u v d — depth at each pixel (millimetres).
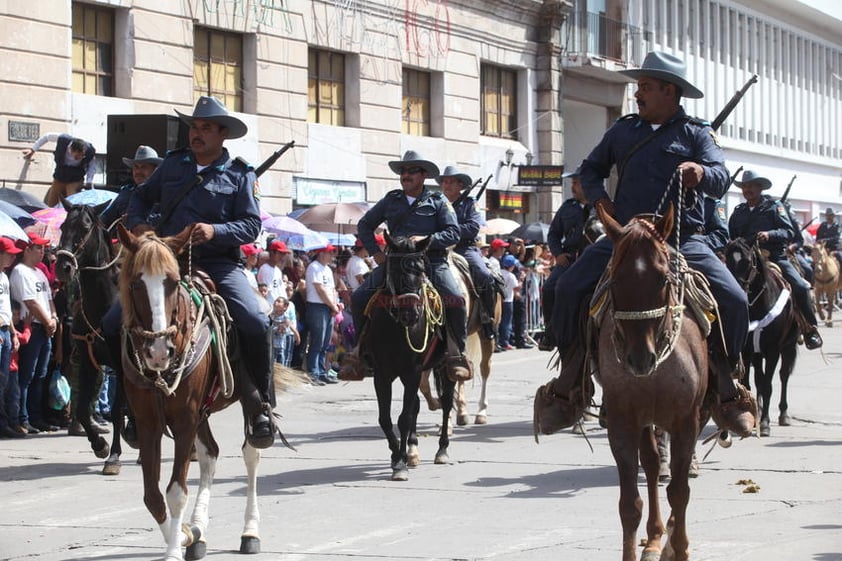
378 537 9930
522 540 9695
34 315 16156
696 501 11250
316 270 22266
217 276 9609
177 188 9773
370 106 35031
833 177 73500
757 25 63188
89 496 11977
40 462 14078
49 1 25031
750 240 16406
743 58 61562
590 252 8992
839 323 40375
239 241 9492
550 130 43688
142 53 27312
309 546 9625
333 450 14875
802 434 15930
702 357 8320
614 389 8008
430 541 9734
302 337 22438
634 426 8031
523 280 30125
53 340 16859
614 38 47625
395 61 36094
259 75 30875
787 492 11688
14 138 24281
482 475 12961
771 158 64500
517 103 43188
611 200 9336
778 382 22359
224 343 9070
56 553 9523
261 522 10625
